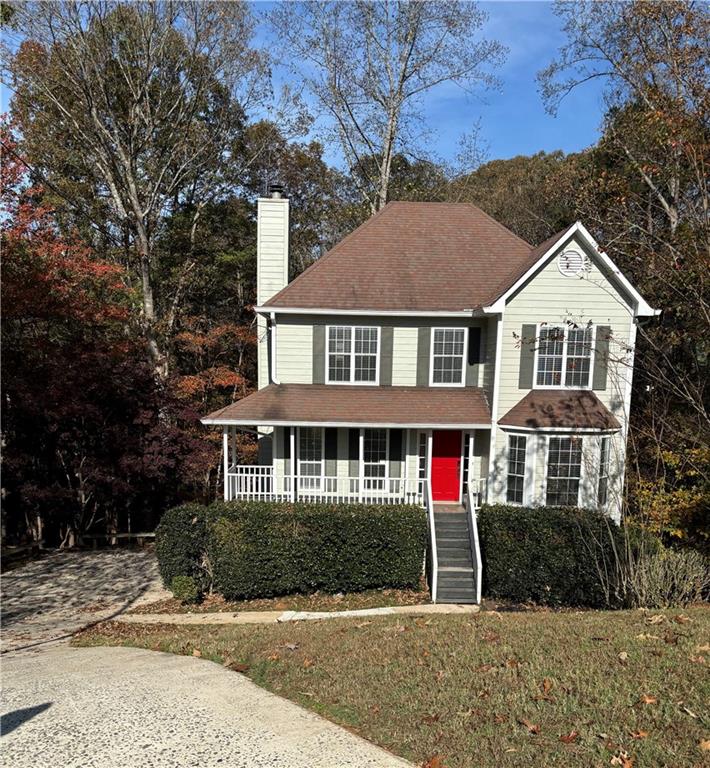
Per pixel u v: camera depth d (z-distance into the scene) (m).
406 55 25.94
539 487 13.82
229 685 6.55
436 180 31.09
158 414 18.61
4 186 19.12
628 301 13.99
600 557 11.52
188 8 22.39
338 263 16.50
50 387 15.95
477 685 5.85
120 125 22.83
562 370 14.18
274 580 12.81
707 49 12.80
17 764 4.68
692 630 7.05
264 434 16.95
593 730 4.80
